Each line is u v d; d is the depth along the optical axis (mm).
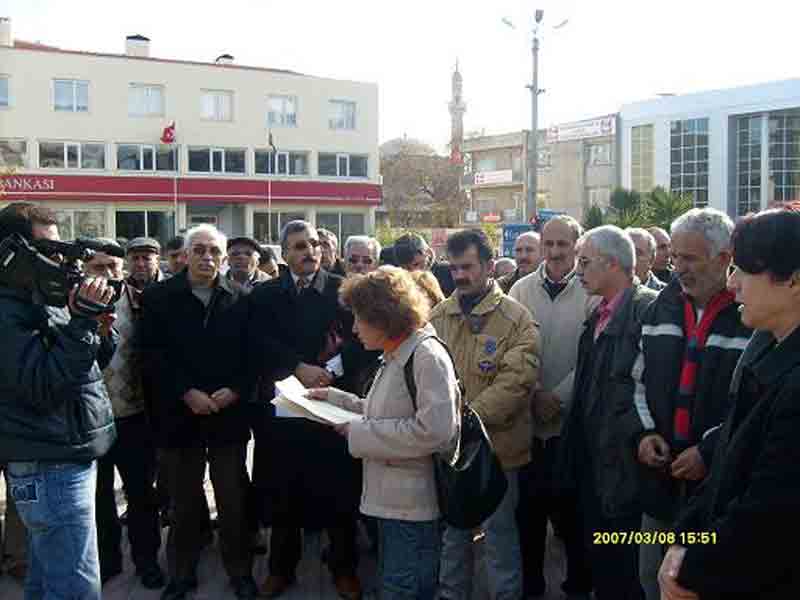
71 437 3234
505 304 4371
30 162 36469
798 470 1940
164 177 39250
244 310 4848
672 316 3477
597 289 3818
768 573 1979
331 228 43750
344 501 4699
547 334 4680
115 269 4203
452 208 59906
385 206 59844
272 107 41844
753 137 46375
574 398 3951
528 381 4188
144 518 4988
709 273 3305
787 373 2045
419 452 3131
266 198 41625
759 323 2158
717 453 2338
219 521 4816
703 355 3332
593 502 3842
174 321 4723
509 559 4352
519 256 6840
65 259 3229
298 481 4750
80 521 3297
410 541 3234
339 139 43438
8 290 3162
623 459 3533
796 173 45000
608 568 3738
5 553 5078
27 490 3227
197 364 4699
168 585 4750
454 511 3176
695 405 3330
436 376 3141
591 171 53906
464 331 4406
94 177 37750
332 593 4832
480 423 3328
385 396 3260
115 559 5066
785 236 2094
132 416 4957
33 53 36219
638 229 5539
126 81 38219
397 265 5797
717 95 47438
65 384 3113
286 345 4836
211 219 41844
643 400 3527
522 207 59750
